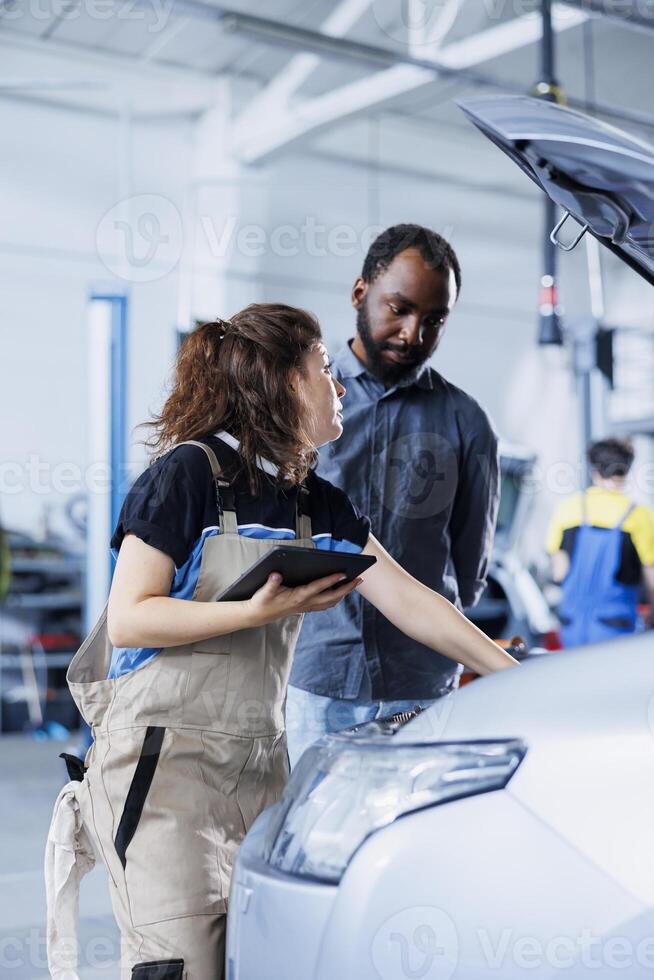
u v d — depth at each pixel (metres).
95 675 1.49
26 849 3.70
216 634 1.34
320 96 7.06
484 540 2.03
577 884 1.05
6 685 6.74
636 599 3.91
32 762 5.58
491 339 8.37
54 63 6.82
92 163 6.92
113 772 1.42
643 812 1.06
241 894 1.24
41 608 6.85
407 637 1.91
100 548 4.48
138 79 7.03
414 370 1.92
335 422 1.62
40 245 6.73
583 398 5.27
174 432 1.50
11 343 6.67
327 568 1.32
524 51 6.14
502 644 1.91
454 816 1.10
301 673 1.92
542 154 1.40
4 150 6.68
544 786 1.09
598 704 1.14
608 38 6.20
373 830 1.14
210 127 7.19
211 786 1.43
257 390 1.49
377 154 7.84
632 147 1.32
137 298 6.91
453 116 7.93
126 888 1.40
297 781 1.27
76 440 6.81
